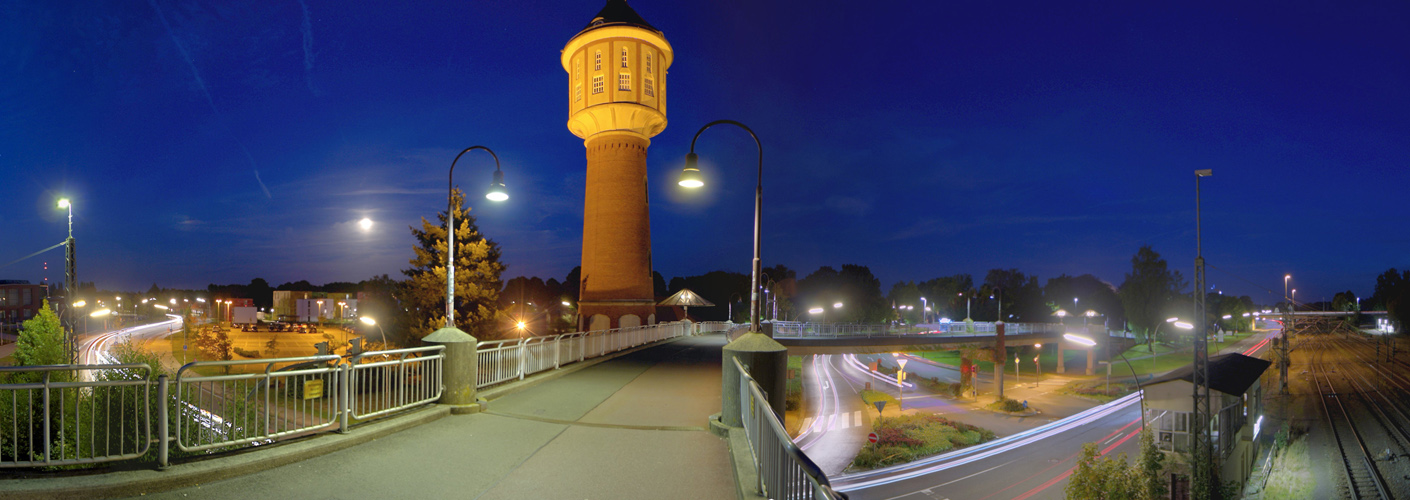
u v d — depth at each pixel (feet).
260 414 44.14
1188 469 94.27
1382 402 188.14
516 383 49.34
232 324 312.09
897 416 153.69
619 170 156.35
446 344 38.19
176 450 25.79
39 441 30.25
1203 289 85.15
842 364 265.13
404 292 114.52
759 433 21.08
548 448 29.76
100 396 31.48
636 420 37.14
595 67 155.63
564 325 206.80
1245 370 120.57
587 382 55.11
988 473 112.37
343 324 291.38
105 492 20.65
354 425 30.71
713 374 64.64
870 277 353.31
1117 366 273.13
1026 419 161.48
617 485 24.20
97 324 411.54
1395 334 396.16
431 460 26.99
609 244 155.63
